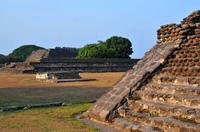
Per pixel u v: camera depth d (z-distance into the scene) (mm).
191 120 6078
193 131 5520
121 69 62031
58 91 18734
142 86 8945
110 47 72125
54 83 27062
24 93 17469
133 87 8891
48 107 11719
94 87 21812
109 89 9906
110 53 68062
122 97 8609
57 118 8953
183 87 7465
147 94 8258
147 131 6414
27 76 40594
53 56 83062
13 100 13945
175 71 8734
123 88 9180
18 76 40438
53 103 12297
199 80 7496
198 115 5934
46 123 8031
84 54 70250
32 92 18109
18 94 16844
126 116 7902
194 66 8414
